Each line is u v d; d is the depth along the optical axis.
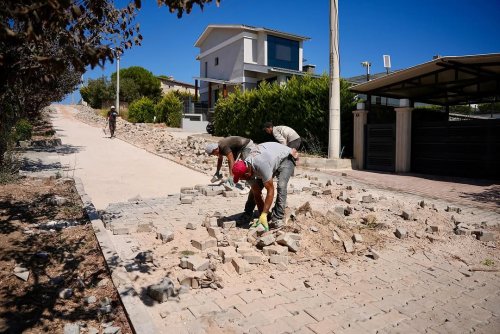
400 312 3.65
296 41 34.53
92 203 7.18
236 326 3.27
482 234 5.82
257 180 5.68
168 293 3.71
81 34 3.96
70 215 6.47
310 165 14.01
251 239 5.20
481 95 15.44
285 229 5.46
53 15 2.76
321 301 3.79
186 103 32.38
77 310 3.53
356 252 5.12
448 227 6.50
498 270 4.74
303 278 4.31
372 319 3.49
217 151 7.84
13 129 10.32
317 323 3.37
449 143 12.43
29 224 5.87
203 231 5.73
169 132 25.45
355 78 31.05
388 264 4.84
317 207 7.29
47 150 15.53
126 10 5.43
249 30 31.97
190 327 3.23
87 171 11.30
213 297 3.78
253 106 19.97
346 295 3.96
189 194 8.30
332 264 4.69
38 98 15.08
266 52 32.31
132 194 8.62
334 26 13.51
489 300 3.97
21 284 4.00
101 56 3.07
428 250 5.38
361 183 10.96
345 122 15.38
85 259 4.66
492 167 11.51
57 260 4.61
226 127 22.55
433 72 12.38
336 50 13.64
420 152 13.16
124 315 3.44
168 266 4.45
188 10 3.35
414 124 13.26
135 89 46.41
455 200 8.77
